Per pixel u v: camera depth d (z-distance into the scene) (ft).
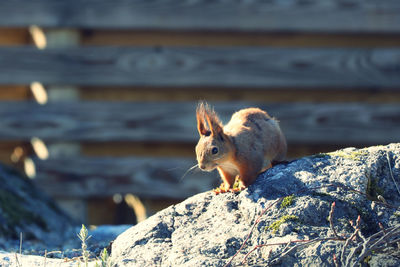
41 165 59.72
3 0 58.03
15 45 59.41
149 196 60.08
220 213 32.37
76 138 59.67
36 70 59.06
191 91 62.28
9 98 66.28
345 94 61.87
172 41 61.72
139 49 59.00
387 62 58.90
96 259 33.09
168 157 63.16
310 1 58.23
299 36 61.46
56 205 55.31
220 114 59.06
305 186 31.78
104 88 62.08
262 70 59.11
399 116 58.80
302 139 59.36
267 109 59.26
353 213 30.27
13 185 52.08
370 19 58.08
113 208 65.05
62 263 30.83
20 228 44.86
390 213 30.25
